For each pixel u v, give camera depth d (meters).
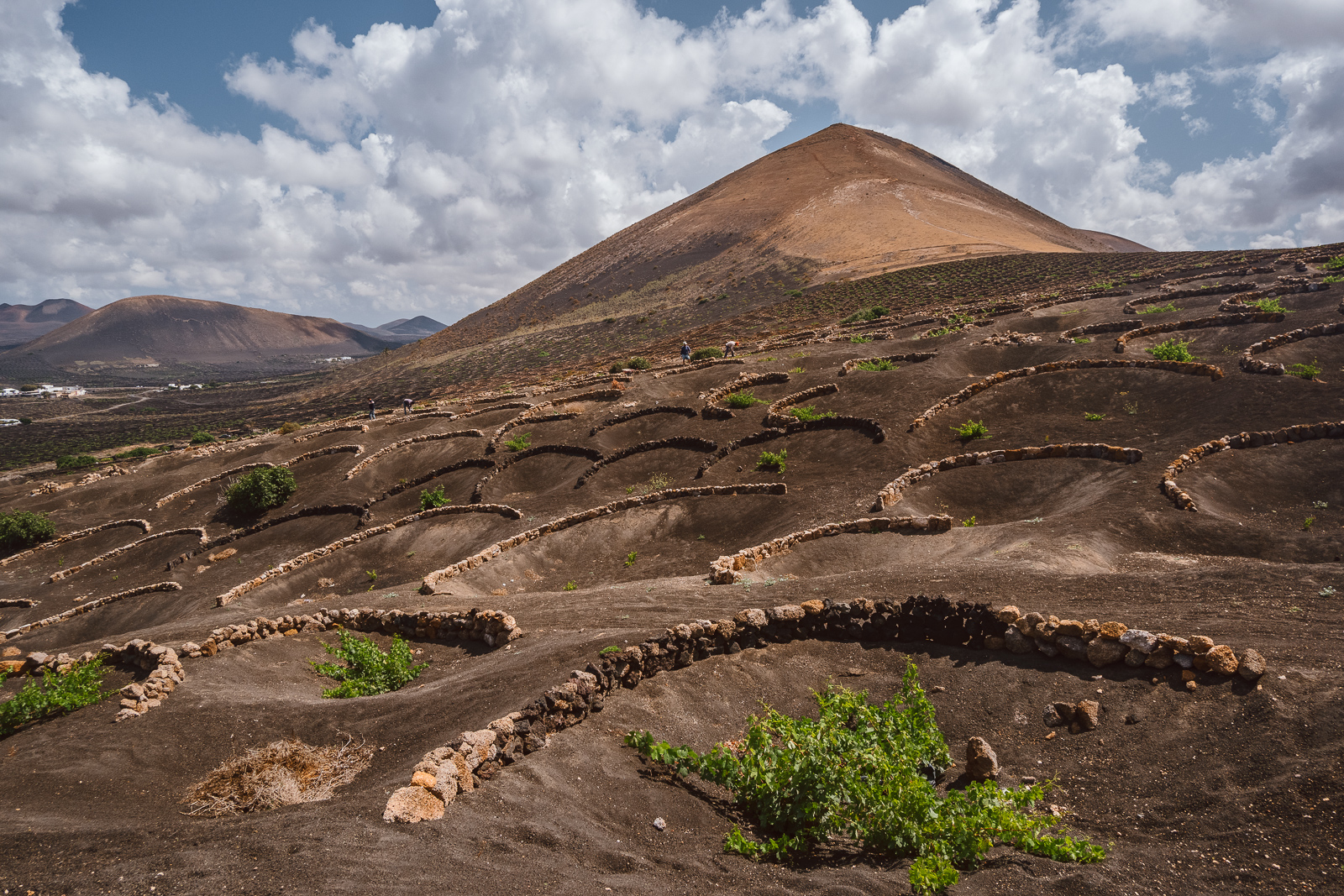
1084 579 11.14
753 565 15.96
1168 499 16.30
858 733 7.14
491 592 18.78
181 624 17.94
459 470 33.31
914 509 18.81
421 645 14.05
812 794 6.21
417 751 8.47
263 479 34.22
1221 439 19.23
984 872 5.42
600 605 14.05
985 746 7.27
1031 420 25.55
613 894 4.96
